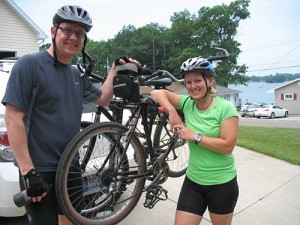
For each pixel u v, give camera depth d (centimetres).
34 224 209
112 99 286
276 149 673
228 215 243
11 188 262
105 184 250
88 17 206
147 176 283
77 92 220
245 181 454
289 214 356
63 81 208
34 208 209
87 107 347
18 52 1528
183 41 6475
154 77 314
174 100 271
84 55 232
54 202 217
